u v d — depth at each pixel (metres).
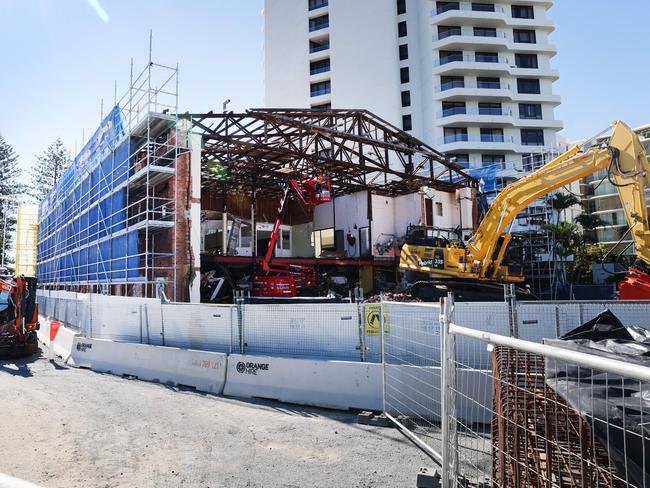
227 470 4.98
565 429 2.91
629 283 11.91
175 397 8.34
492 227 16.53
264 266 21.11
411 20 62.84
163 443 5.84
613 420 2.16
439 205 30.11
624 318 7.40
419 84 61.50
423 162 28.12
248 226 30.50
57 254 28.41
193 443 5.84
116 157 18.39
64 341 12.80
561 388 2.56
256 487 4.57
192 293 15.64
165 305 11.37
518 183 15.94
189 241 15.81
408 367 6.88
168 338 11.23
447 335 4.01
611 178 13.15
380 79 60.84
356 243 29.30
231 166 24.23
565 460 2.75
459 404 5.99
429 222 29.17
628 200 12.55
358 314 8.68
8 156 51.56
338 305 8.88
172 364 9.64
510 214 16.12
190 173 16.23
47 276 31.84
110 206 18.28
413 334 7.86
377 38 61.62
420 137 60.56
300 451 5.56
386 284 26.39
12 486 1.44
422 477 4.48
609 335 3.80
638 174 12.38
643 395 2.29
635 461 2.04
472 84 61.16
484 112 61.22
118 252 17.09
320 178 25.19
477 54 62.25
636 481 2.02
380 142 23.72
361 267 26.39
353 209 29.72
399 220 29.86
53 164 54.31
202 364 9.16
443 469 3.96
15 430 6.27
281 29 68.38
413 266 18.50
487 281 17.23
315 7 66.94
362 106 61.28
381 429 6.43
